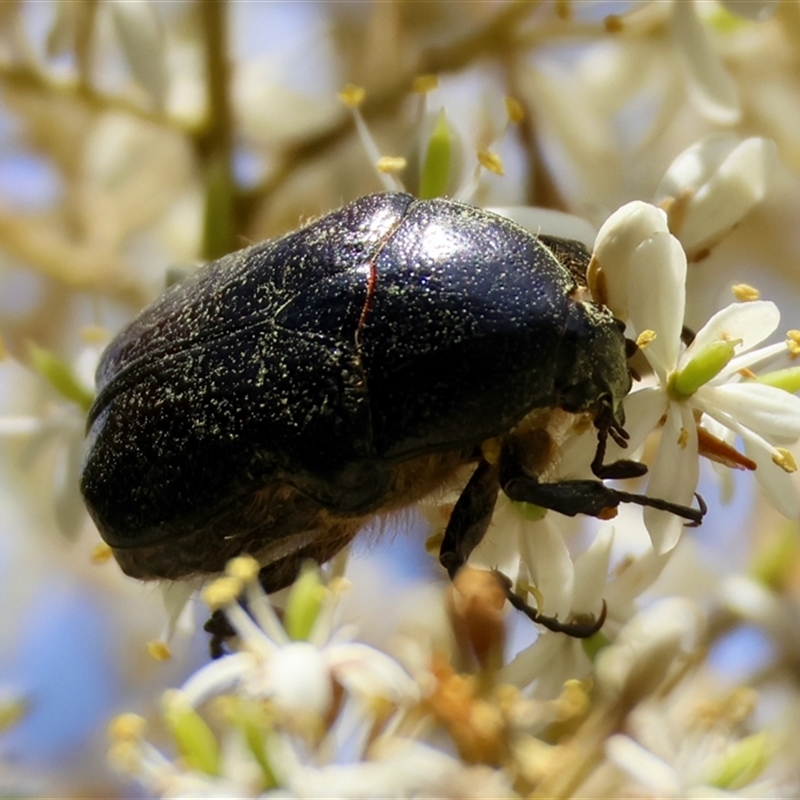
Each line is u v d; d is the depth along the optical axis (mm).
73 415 104
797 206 119
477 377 90
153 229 120
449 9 123
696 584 108
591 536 101
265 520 93
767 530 111
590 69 120
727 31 112
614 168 119
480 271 91
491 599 91
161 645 97
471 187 100
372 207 93
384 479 92
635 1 110
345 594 96
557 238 96
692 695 102
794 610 107
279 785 90
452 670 91
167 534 93
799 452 98
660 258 91
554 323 91
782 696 105
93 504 95
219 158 108
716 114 106
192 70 114
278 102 120
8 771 108
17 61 108
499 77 115
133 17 108
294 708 90
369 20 124
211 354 93
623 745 92
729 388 92
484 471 93
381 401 91
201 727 91
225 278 94
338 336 91
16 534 121
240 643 95
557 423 93
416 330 91
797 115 117
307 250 93
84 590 122
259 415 91
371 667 92
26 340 113
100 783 110
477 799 90
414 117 113
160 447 93
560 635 94
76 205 120
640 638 94
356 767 90
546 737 93
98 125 121
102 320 114
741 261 119
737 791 94
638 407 92
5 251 117
